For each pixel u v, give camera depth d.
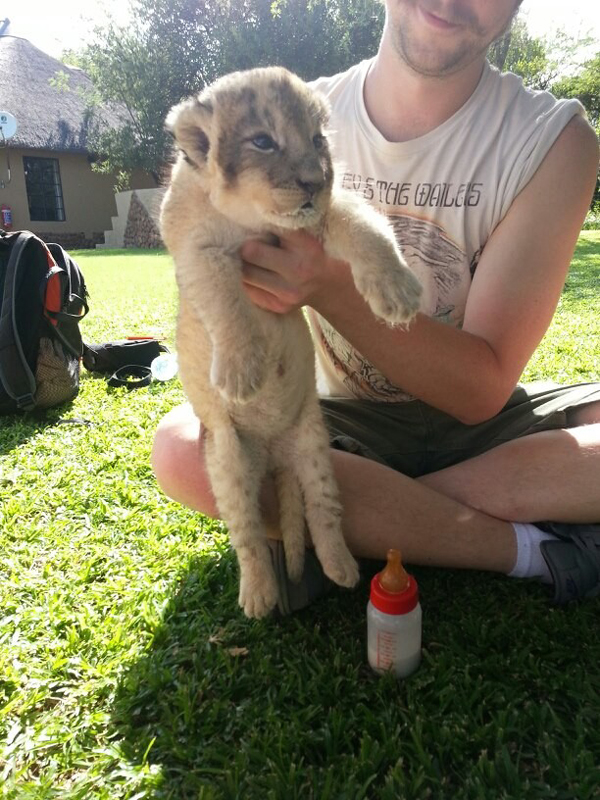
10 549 0.97
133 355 1.80
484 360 0.79
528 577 0.81
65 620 0.81
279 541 0.86
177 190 0.80
